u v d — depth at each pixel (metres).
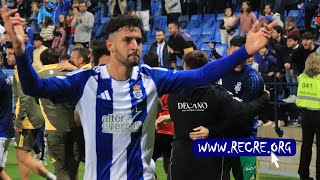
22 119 7.61
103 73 3.58
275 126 10.77
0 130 6.86
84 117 3.59
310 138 8.77
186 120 5.20
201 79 3.54
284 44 11.63
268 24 3.40
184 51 11.52
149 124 3.63
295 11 14.64
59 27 16.94
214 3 16.61
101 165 3.59
